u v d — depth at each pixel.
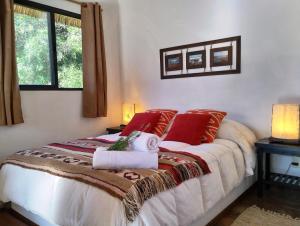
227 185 2.15
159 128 2.93
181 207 1.62
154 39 3.61
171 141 2.53
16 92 2.65
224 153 2.26
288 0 2.58
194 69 3.27
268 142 2.47
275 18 2.66
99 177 1.53
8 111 2.57
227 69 3.01
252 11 2.79
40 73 3.05
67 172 1.67
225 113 2.81
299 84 2.58
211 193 1.94
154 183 1.49
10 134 2.72
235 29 2.92
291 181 2.52
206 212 1.91
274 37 2.69
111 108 3.90
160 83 3.62
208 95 3.19
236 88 2.97
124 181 1.45
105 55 3.71
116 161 1.63
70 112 3.32
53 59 3.14
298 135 2.40
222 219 2.11
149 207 1.40
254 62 2.83
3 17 2.54
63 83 3.30
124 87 4.03
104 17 3.73
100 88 3.50
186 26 3.29
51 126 3.11
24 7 2.86
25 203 1.88
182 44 3.35
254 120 2.88
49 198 1.68
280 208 2.29
